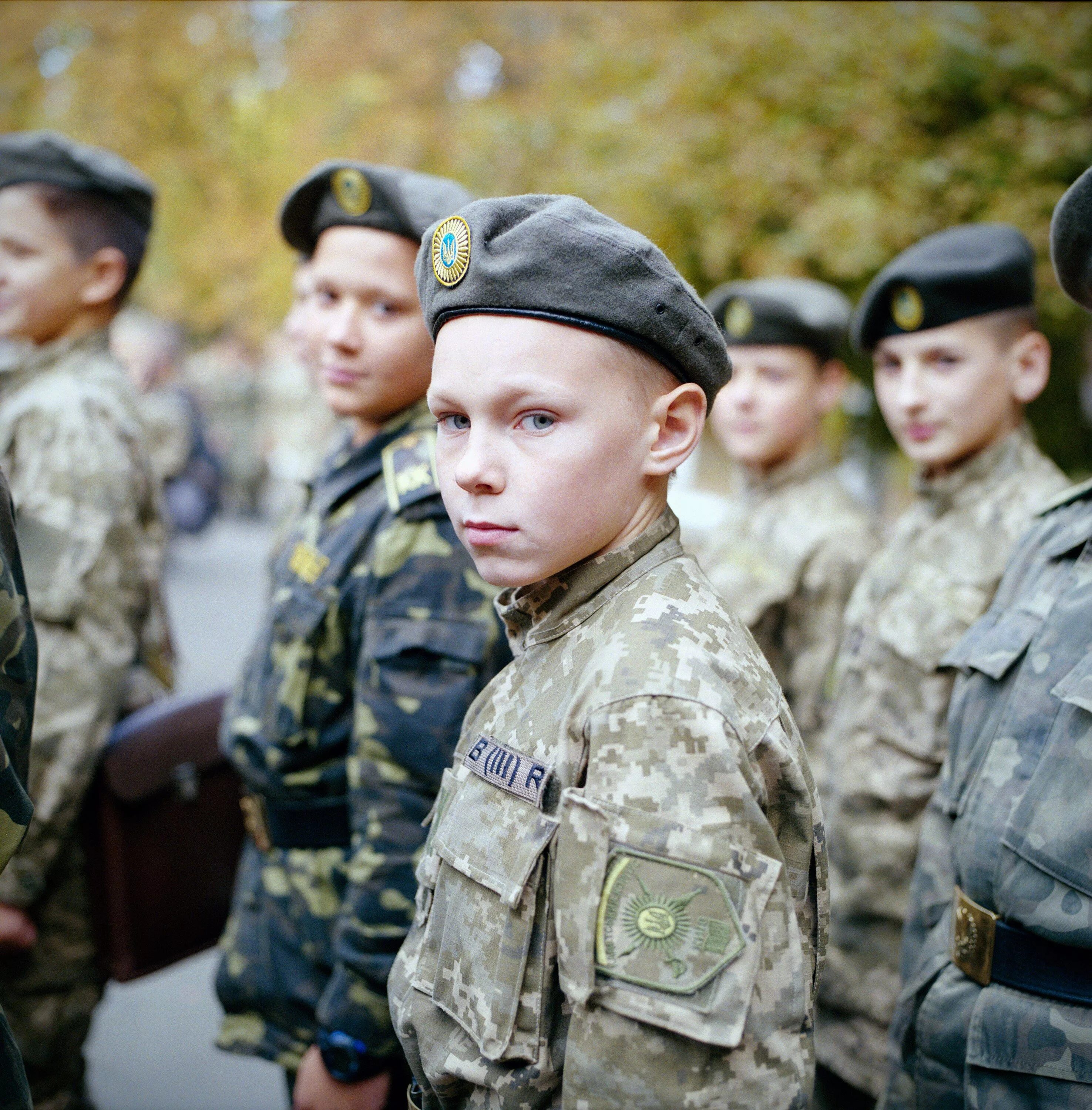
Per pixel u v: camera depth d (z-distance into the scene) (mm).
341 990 1425
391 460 1594
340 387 1660
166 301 13094
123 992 2830
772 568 2340
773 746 947
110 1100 2320
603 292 931
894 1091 1362
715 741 888
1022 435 1906
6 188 1979
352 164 1606
